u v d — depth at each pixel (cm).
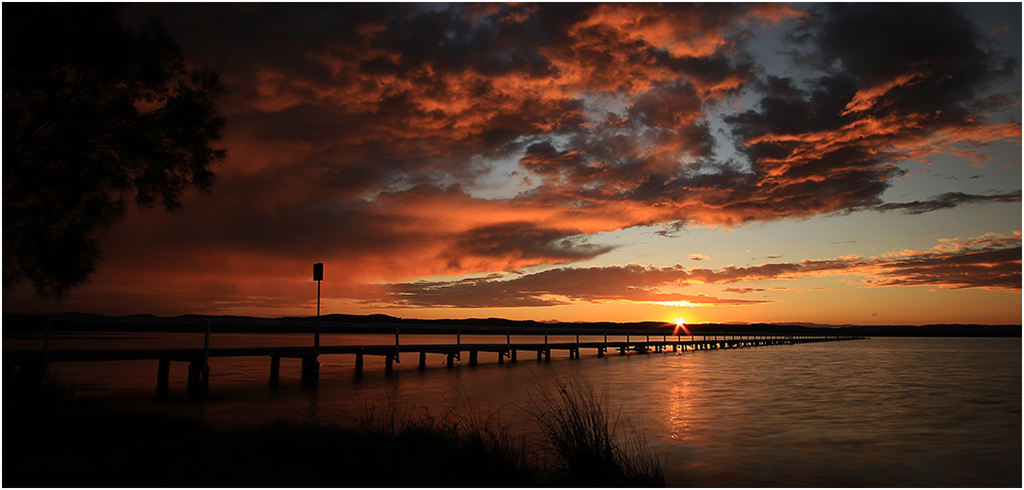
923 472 707
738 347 6419
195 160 902
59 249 761
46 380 1202
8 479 489
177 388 1577
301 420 1012
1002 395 1553
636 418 1113
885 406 1309
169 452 602
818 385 1827
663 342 4884
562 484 557
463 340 7125
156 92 870
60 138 773
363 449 593
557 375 2159
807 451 818
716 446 849
